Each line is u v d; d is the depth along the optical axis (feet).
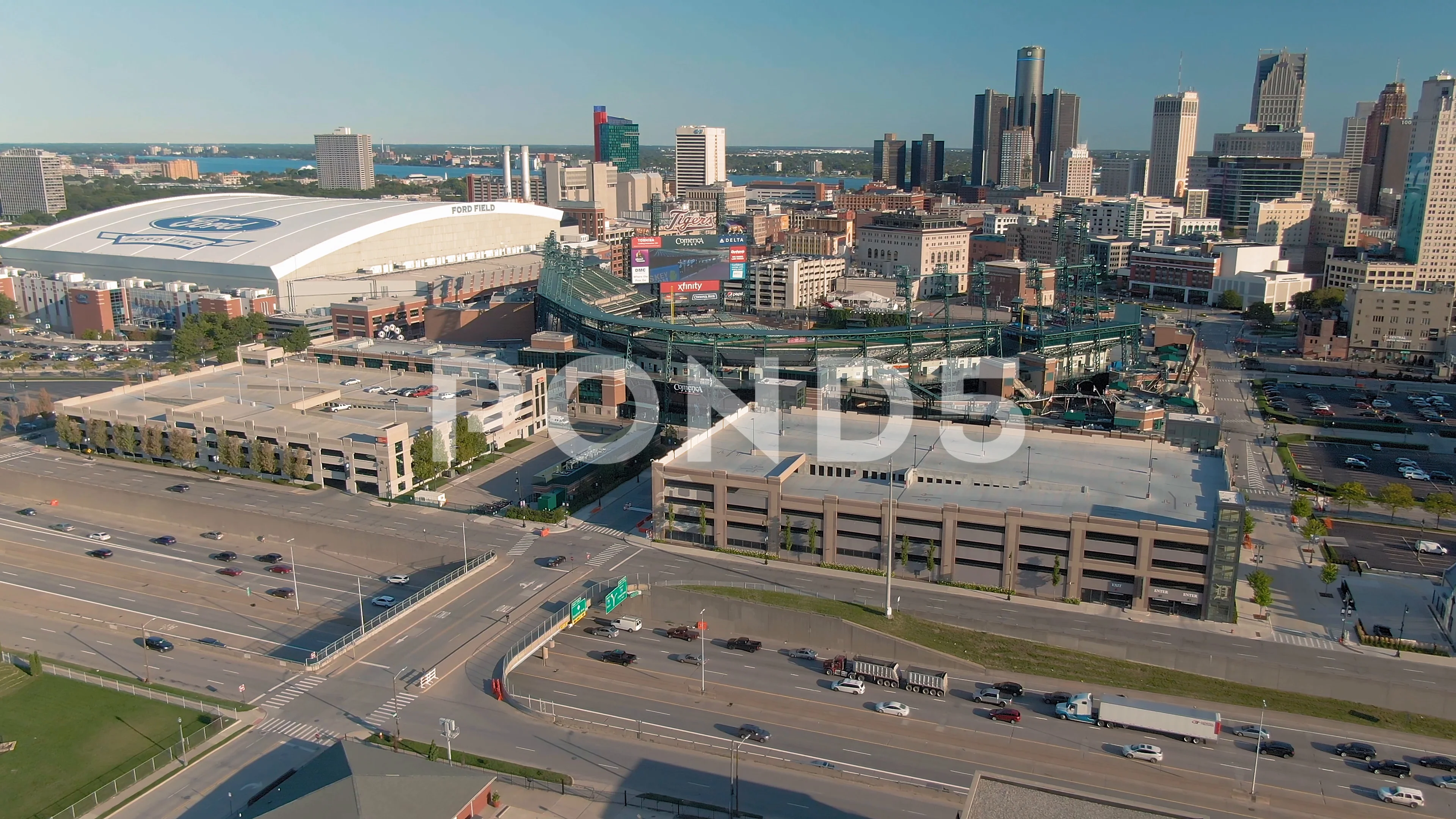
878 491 579.07
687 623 512.63
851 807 362.94
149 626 510.17
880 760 393.09
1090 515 528.22
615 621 509.76
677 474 596.70
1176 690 448.24
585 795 367.86
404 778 350.43
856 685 444.55
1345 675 442.91
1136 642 476.95
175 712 424.05
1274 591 544.62
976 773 313.12
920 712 428.56
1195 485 577.02
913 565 556.10
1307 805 366.43
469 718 420.36
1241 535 492.95
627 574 553.64
